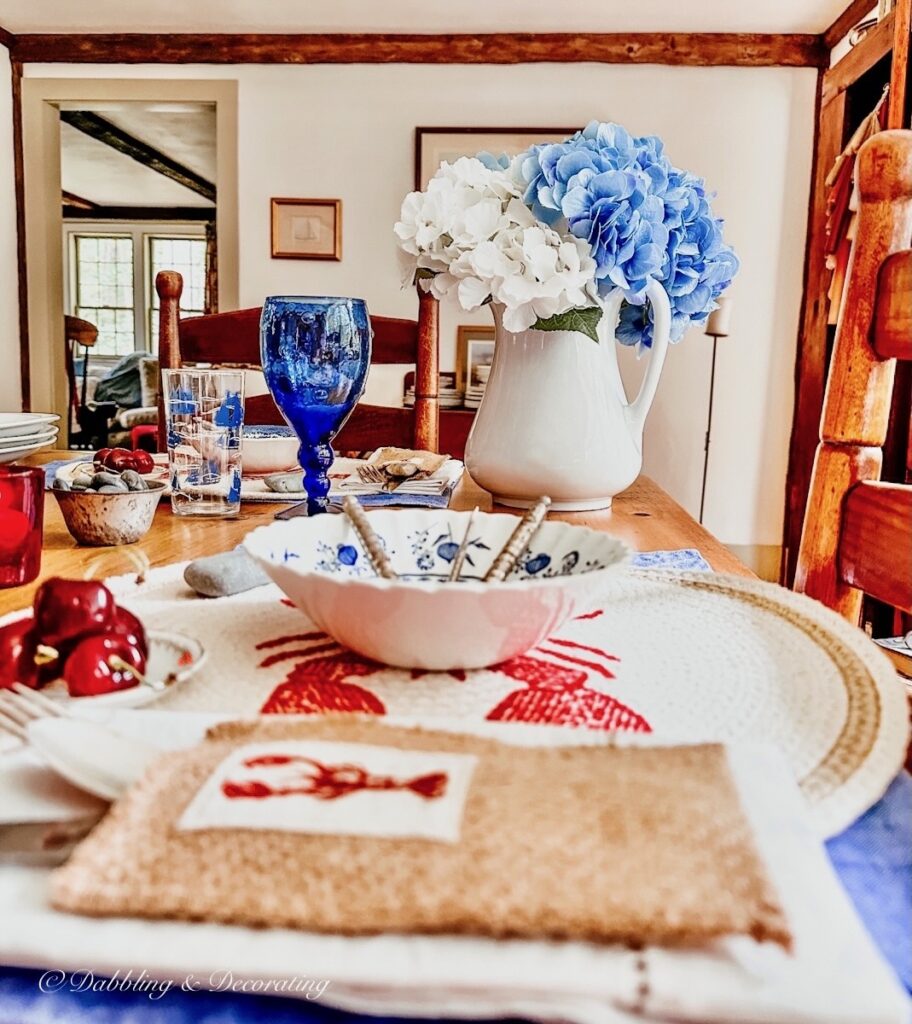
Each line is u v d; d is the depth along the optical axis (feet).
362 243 13.87
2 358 14.44
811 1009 0.70
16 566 2.23
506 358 3.34
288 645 1.72
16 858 0.88
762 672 1.55
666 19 12.59
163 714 1.19
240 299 14.11
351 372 3.10
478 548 2.02
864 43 10.61
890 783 1.20
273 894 0.79
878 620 8.67
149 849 0.84
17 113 14.12
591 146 3.10
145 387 23.88
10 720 1.15
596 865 0.81
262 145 13.80
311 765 0.98
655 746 1.06
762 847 0.86
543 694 1.47
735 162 13.33
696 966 0.74
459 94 13.47
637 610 1.96
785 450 13.76
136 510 2.72
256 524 3.12
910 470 7.64
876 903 0.98
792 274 13.46
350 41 13.41
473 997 0.74
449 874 0.80
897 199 2.27
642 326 3.62
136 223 35.99
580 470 3.27
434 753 1.02
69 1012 0.83
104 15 13.02
